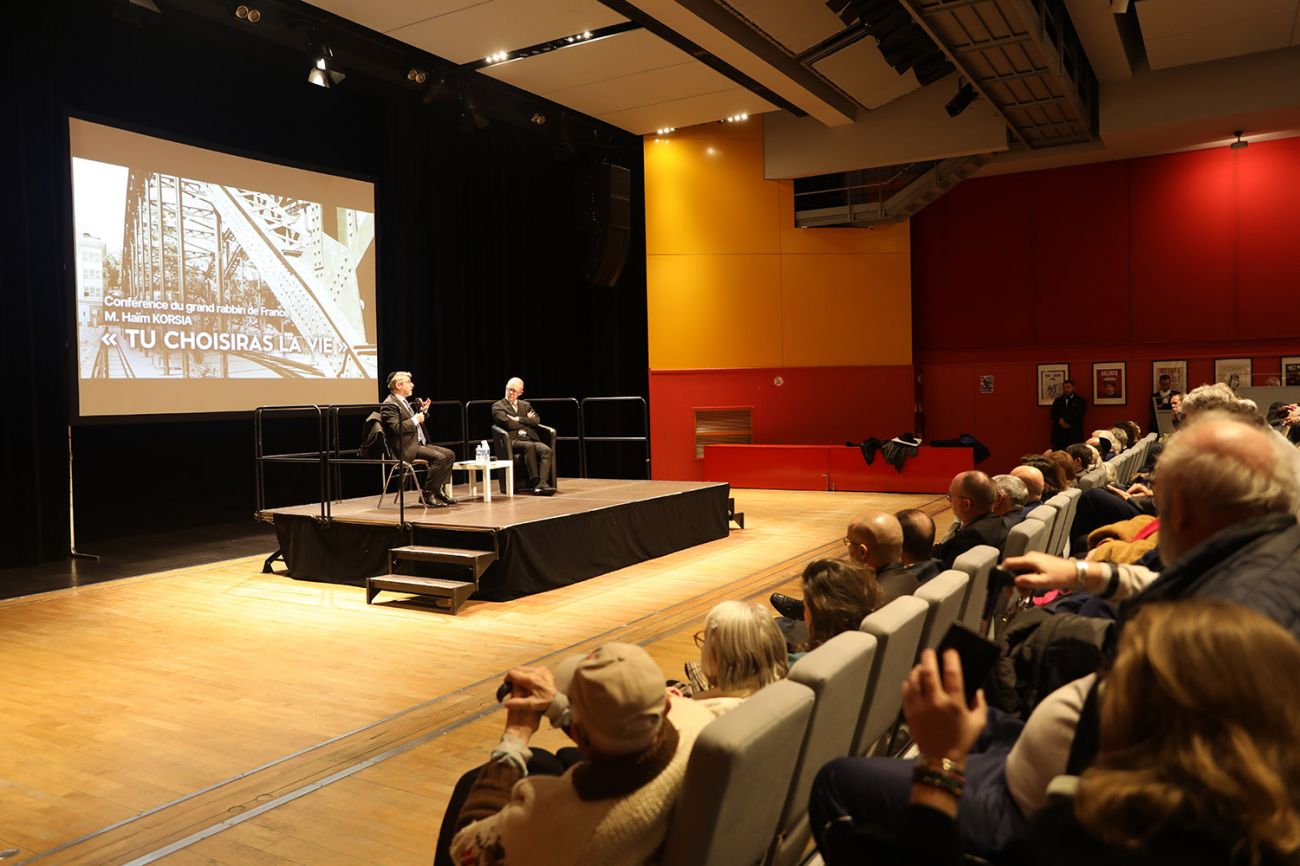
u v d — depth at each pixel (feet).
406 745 12.64
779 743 5.49
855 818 5.42
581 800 5.09
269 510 25.71
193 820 10.42
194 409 29.76
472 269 41.01
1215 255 42.22
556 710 6.48
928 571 10.70
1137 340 43.68
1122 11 27.48
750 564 25.59
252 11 26.43
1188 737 3.01
